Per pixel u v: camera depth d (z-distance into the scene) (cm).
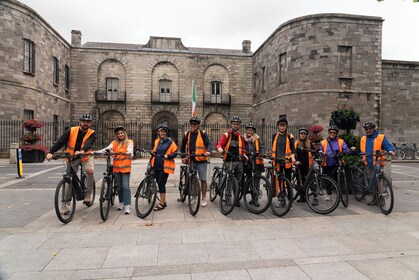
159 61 2703
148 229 452
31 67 1941
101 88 2627
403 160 1886
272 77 2239
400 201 670
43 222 486
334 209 543
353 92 1852
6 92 1770
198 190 522
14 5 1797
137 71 2672
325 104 1831
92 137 540
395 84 2059
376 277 303
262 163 611
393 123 2052
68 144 523
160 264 330
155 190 521
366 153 609
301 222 497
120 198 566
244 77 2831
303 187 620
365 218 525
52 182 905
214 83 2809
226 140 590
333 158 659
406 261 342
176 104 2719
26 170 1191
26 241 396
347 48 1870
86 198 570
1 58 1748
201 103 2756
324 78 1838
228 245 388
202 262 336
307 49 1873
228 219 512
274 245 390
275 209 568
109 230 446
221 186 564
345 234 436
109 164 543
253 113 2786
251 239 412
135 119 2662
